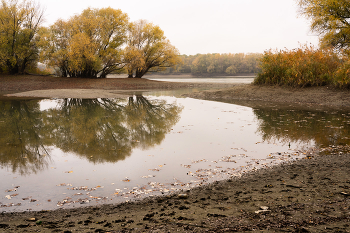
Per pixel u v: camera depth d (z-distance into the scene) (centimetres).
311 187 486
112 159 780
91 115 1691
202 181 582
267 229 325
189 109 1856
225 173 630
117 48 4884
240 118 1445
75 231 353
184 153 823
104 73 4953
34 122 1445
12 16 4209
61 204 480
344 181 506
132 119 1522
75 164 739
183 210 416
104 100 2623
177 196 496
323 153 760
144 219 385
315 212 369
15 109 1959
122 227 359
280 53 2658
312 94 2134
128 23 4866
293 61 2500
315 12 2431
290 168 630
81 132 1187
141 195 514
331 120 1303
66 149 903
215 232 325
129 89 4147
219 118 1462
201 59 13562
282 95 2288
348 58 2080
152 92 3581
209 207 423
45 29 4488
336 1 2261
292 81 2414
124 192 534
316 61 2355
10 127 1305
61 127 1306
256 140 963
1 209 463
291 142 913
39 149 909
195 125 1283
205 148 875
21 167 720
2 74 4372
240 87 2859
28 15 4422
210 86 4719
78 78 4506
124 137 1076
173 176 623
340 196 429
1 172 679
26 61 4556
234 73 13012
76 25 4281
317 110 1655
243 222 351
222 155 789
